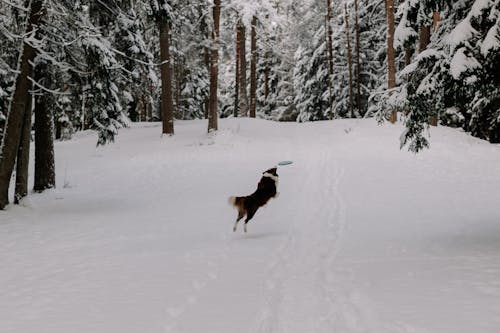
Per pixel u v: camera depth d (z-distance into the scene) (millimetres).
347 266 7680
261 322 5566
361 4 38531
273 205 13484
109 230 11227
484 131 23766
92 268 8133
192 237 10297
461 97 8508
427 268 7250
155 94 38656
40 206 14547
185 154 23266
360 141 24781
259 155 22766
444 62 8125
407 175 17391
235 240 9883
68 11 13398
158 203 14633
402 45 9414
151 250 9242
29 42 12594
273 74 49156
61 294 6840
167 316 5852
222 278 7316
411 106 8797
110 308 6195
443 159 20281
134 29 16938
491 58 7711
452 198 13453
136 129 30969
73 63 14352
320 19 41031
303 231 10469
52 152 16859
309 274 7375
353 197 14039
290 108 49031
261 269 7723
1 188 13664
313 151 23391
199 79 42500
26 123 14320
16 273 7988
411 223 10773
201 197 15141
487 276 6652
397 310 5605
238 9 30406
